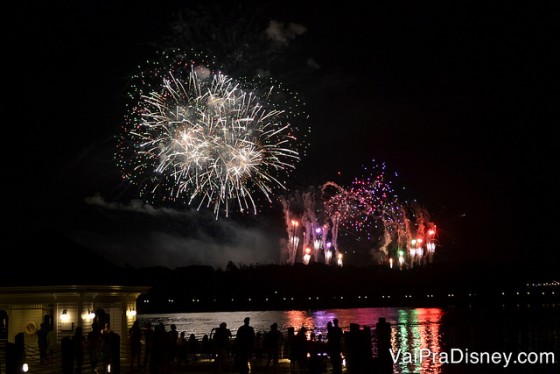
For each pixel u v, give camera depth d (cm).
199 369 2627
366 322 9450
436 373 3294
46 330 2650
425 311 15275
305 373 2411
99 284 2903
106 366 2262
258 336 2894
